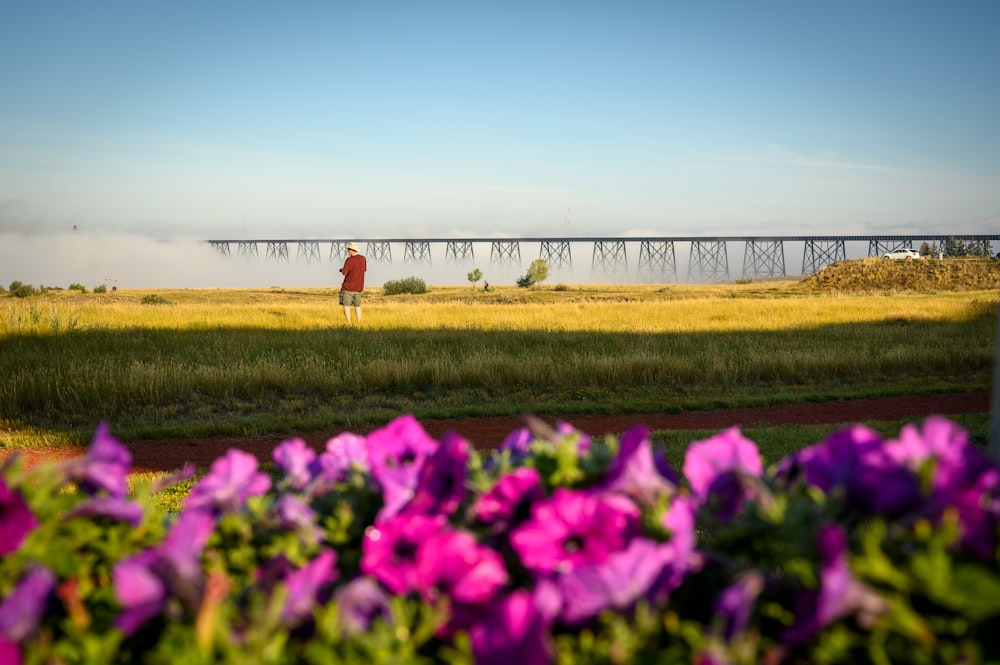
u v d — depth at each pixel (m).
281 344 17.50
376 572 1.83
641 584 1.64
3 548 1.80
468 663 1.52
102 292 93.44
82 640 1.62
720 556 1.79
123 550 2.07
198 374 13.48
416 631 1.70
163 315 23.12
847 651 1.52
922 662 1.45
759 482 1.91
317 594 1.87
